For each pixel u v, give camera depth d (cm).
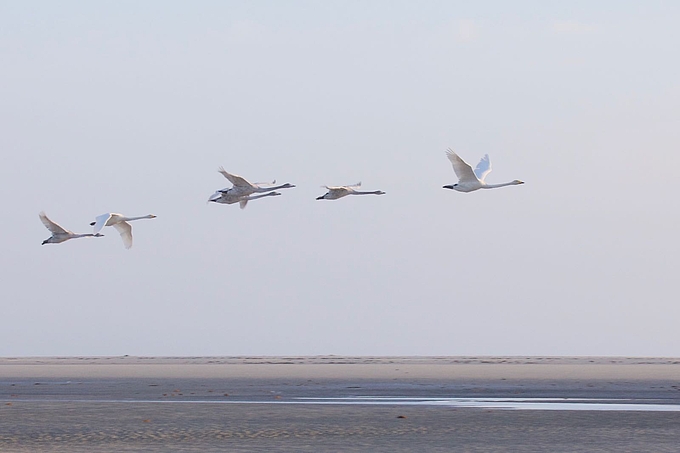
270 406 5194
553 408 5094
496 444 3741
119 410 4962
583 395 6109
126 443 3781
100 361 19775
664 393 6300
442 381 8094
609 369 11844
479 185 4816
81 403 5447
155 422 4416
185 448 3653
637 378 8631
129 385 7569
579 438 3894
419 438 3900
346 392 6488
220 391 6638
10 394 6356
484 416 4644
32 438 3925
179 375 9919
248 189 5184
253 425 4300
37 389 6969
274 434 4019
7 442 3816
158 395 6191
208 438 3912
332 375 9719
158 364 16325
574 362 17462
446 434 4012
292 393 6384
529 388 6906
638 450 3606
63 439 3897
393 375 9644
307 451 3584
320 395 6166
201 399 5800
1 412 4866
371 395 6153
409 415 4700
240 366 14375
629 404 5375
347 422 4400
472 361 18688
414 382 7875
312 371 11275
